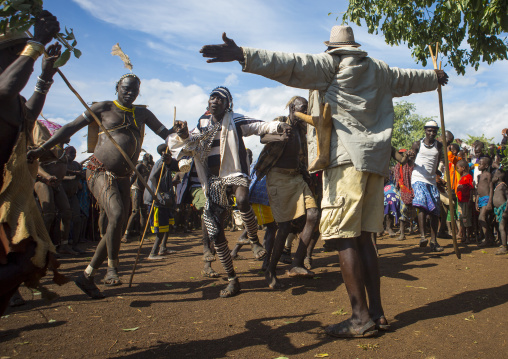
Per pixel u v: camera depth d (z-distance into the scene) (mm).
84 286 4383
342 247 3270
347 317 3627
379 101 3434
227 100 4648
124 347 3027
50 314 3863
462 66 6273
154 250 7488
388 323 3383
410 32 6684
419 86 3652
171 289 4902
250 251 8148
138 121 4836
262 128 4703
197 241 10719
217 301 4320
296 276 5219
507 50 5355
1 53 2535
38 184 7102
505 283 4645
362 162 3201
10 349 2982
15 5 2279
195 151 4633
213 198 4574
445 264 5945
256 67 3020
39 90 2564
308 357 2801
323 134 3334
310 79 3246
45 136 4785
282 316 3738
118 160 4625
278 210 4934
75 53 2520
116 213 4488
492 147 9836
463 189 8445
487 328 3250
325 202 3328
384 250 7598
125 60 4750
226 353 2900
